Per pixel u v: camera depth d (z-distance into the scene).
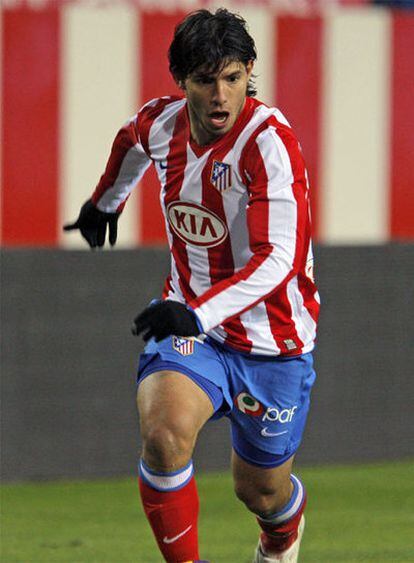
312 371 15.30
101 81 29.16
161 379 14.11
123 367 25.86
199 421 13.98
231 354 14.73
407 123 31.11
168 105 14.73
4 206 29.05
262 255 13.25
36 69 28.94
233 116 13.62
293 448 15.48
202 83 13.41
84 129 29.17
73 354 25.42
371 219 31.14
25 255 24.89
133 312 25.89
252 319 14.59
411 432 28.44
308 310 14.91
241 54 13.36
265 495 15.71
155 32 29.28
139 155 15.60
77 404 25.52
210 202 14.21
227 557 19.56
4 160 28.94
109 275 25.62
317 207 30.80
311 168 30.66
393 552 20.14
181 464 13.68
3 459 25.03
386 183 31.12
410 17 30.92
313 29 30.25
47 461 25.38
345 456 27.75
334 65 30.50
